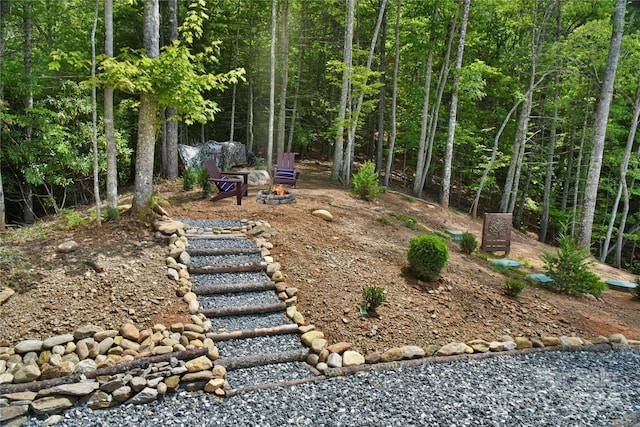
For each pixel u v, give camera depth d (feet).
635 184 52.95
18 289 15.14
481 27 52.80
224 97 66.33
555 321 20.29
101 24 47.62
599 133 34.53
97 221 20.75
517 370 15.67
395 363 15.15
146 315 15.39
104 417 11.43
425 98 49.01
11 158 35.40
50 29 42.78
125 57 20.12
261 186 39.37
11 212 46.19
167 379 12.76
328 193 38.27
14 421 10.94
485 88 53.57
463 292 21.40
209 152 48.06
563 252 25.13
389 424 11.73
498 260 30.19
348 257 22.49
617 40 33.30
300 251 22.04
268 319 16.93
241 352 14.84
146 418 11.47
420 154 49.96
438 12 49.03
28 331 13.57
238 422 11.46
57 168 38.06
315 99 68.13
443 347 16.40
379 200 41.57
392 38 56.90
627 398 14.06
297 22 62.59
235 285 18.34
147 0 20.86
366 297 17.93
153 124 22.11
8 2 33.27
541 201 68.03
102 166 39.81
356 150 83.41
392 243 26.27
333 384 13.66
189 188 34.73
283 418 11.73
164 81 19.90
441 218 42.60
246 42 61.62
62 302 15.01
